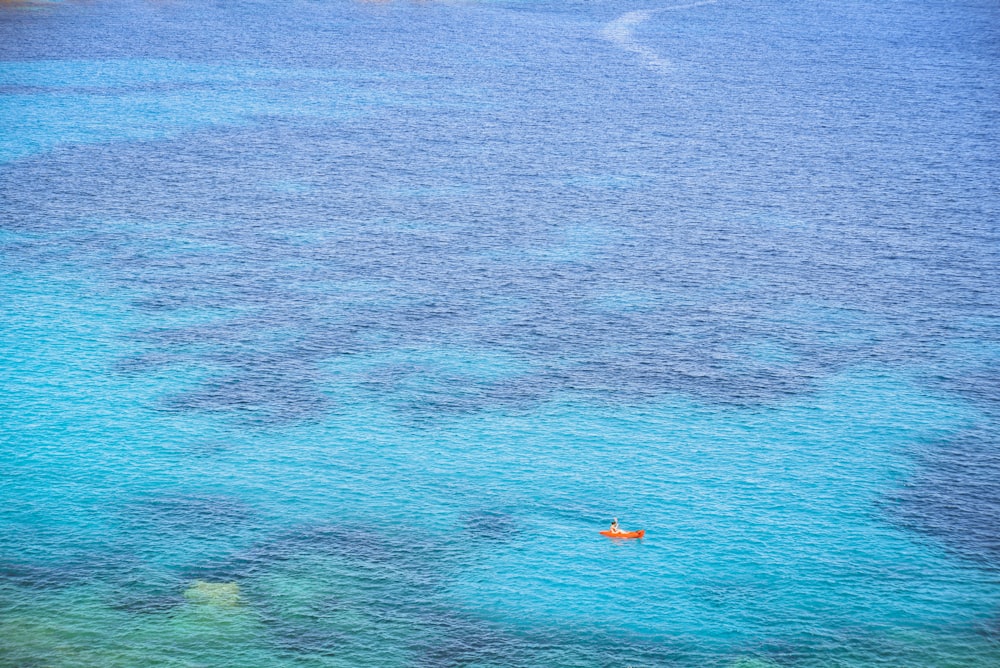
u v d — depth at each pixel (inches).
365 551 2433.6
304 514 2564.0
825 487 2728.8
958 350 3469.5
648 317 3668.8
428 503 2625.5
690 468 2805.1
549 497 2667.3
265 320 3572.8
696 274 4040.4
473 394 3144.7
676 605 2285.9
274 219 4495.6
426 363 3316.9
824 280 4003.4
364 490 2672.2
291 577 2332.7
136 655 2087.8
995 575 2394.2
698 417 3048.7
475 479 2733.8
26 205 4525.1
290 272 3964.1
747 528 2556.6
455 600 2282.2
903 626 2230.6
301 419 2984.7
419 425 2972.4
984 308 3777.1
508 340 3481.8
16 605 2212.1
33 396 3061.0
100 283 3809.1
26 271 3878.0
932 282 3993.6
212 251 4133.9
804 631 2212.1
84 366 3235.7
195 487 2659.9
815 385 3235.7
